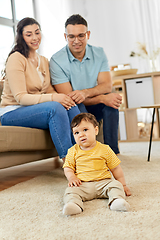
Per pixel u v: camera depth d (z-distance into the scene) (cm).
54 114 161
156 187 125
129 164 192
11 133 154
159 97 361
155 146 290
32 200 121
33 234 84
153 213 92
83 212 100
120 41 437
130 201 107
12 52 185
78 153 122
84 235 80
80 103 203
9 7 443
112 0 439
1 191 143
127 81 372
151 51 419
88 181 117
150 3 418
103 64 223
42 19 480
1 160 153
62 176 172
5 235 86
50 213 102
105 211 98
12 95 185
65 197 108
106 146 124
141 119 418
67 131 161
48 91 209
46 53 479
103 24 445
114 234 79
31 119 171
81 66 215
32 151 176
